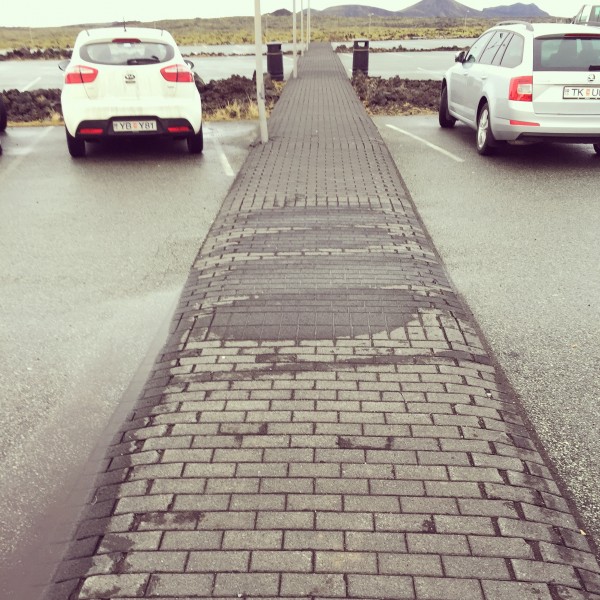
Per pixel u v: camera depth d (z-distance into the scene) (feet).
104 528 8.55
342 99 53.36
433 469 9.57
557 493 9.24
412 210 23.15
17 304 16.38
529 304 16.11
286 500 8.94
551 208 24.32
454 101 39.14
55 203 25.48
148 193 26.68
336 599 7.40
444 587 7.57
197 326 14.20
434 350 13.10
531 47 30.19
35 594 7.99
